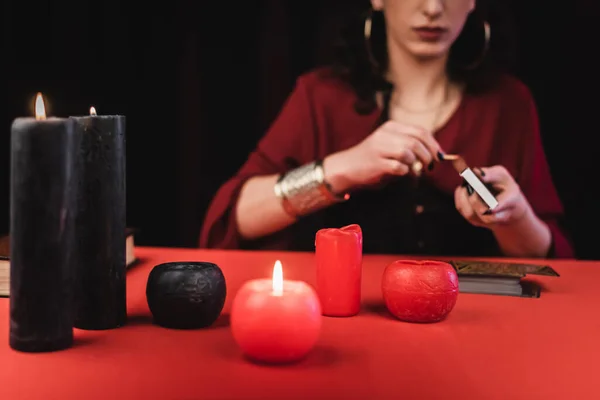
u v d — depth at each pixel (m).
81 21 2.42
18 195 0.80
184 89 2.43
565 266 1.34
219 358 0.81
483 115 2.03
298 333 0.77
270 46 2.35
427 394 0.71
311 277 1.21
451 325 0.94
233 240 2.00
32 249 0.80
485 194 1.31
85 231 0.89
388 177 1.70
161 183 2.48
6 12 2.40
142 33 2.42
